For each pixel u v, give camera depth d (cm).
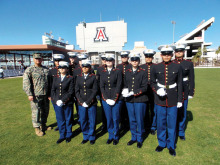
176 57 311
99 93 311
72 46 4281
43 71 324
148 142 287
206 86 870
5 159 239
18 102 588
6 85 1071
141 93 264
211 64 3475
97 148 269
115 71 281
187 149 256
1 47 2206
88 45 3997
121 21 3819
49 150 264
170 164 221
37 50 2422
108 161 231
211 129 325
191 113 424
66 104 290
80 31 3991
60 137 298
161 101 250
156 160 231
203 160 228
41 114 327
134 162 227
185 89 288
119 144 281
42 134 320
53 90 302
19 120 402
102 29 3897
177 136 304
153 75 263
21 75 2048
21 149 267
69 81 293
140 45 3947
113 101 269
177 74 243
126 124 354
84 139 292
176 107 247
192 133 309
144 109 273
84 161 232
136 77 269
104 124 344
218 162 222
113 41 3906
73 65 406
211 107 476
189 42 4597
